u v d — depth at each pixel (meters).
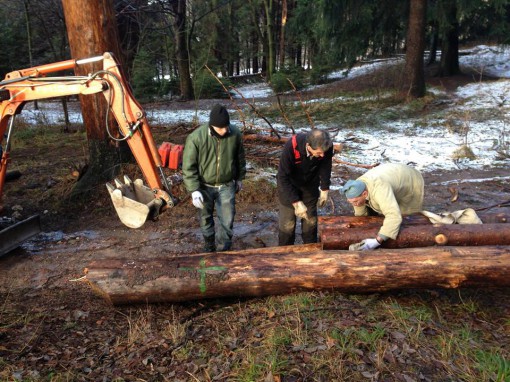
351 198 3.56
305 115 13.66
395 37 16.94
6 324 3.62
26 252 5.20
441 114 12.79
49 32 14.96
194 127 11.20
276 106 15.25
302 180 4.02
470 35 19.70
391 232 3.49
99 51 6.28
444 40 18.53
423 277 3.30
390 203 3.49
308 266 3.44
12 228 4.90
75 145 10.41
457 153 8.92
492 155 8.91
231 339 3.14
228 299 3.83
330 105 14.90
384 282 3.36
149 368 2.96
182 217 6.14
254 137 9.41
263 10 29.48
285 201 4.13
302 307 3.35
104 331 3.48
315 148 3.55
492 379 2.51
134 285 3.50
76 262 4.92
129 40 18.05
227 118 3.87
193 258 3.66
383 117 12.88
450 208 6.17
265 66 32.38
